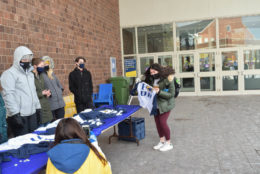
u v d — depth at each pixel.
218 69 10.65
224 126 5.48
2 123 2.61
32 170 1.89
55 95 4.50
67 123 1.71
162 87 3.99
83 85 5.41
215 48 10.62
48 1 5.91
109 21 10.09
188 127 5.56
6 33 4.55
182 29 10.95
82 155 1.58
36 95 3.72
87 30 8.00
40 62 4.06
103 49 9.33
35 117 3.69
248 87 10.41
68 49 6.78
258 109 7.14
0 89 4.25
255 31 10.19
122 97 8.91
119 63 11.23
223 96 10.23
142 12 11.24
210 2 10.49
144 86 4.08
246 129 5.14
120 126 4.78
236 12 10.24
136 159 3.80
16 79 3.41
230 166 3.37
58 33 6.30
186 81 11.06
